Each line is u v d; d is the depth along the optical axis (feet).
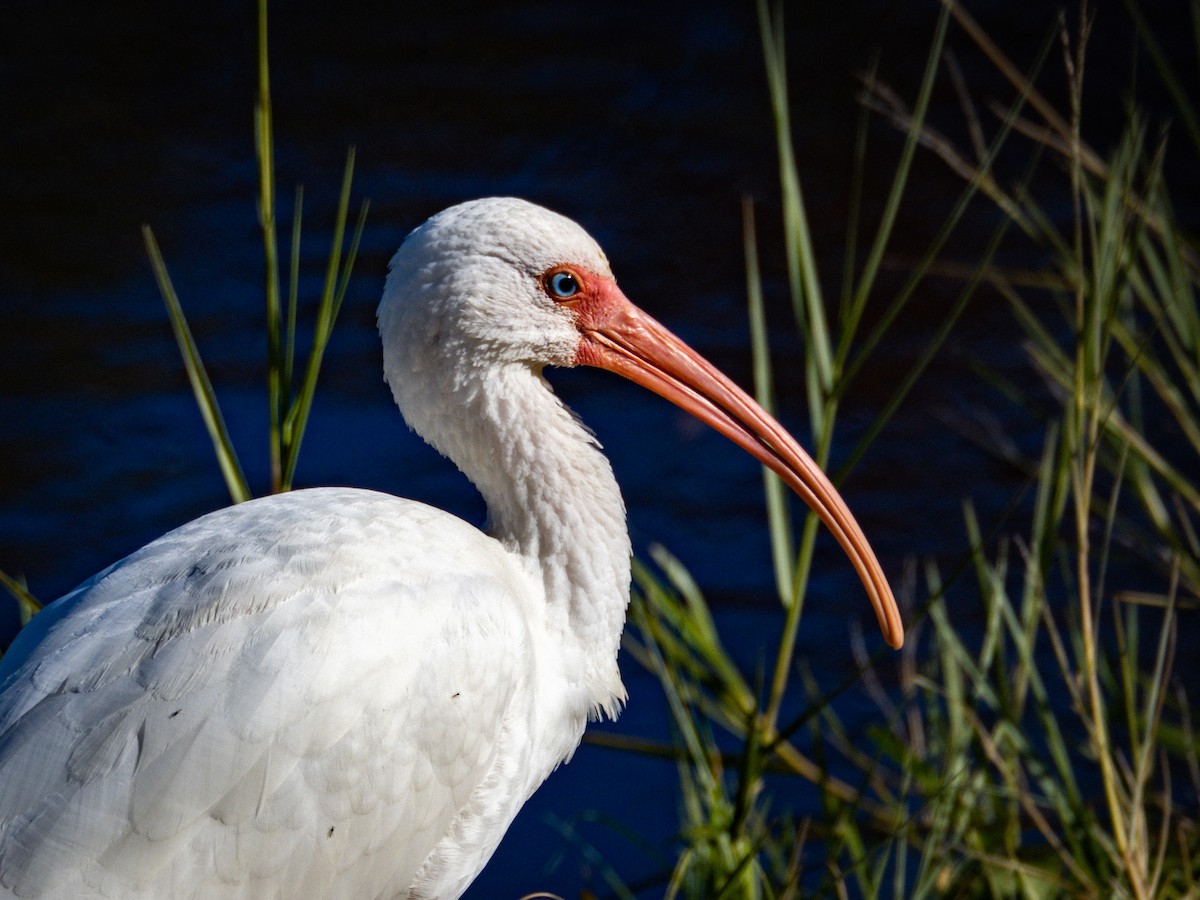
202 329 55.36
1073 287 35.58
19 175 66.85
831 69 75.87
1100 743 25.59
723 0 83.76
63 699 19.54
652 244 61.21
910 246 60.44
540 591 24.62
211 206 64.28
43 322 55.77
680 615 30.66
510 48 79.30
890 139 68.80
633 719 39.83
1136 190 61.26
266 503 22.56
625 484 48.11
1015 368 52.75
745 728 30.94
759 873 28.12
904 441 49.62
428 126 71.10
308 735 20.20
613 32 80.64
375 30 81.61
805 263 28.91
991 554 44.11
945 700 37.81
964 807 29.66
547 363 25.07
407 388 24.68
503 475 24.56
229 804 19.71
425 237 24.18
